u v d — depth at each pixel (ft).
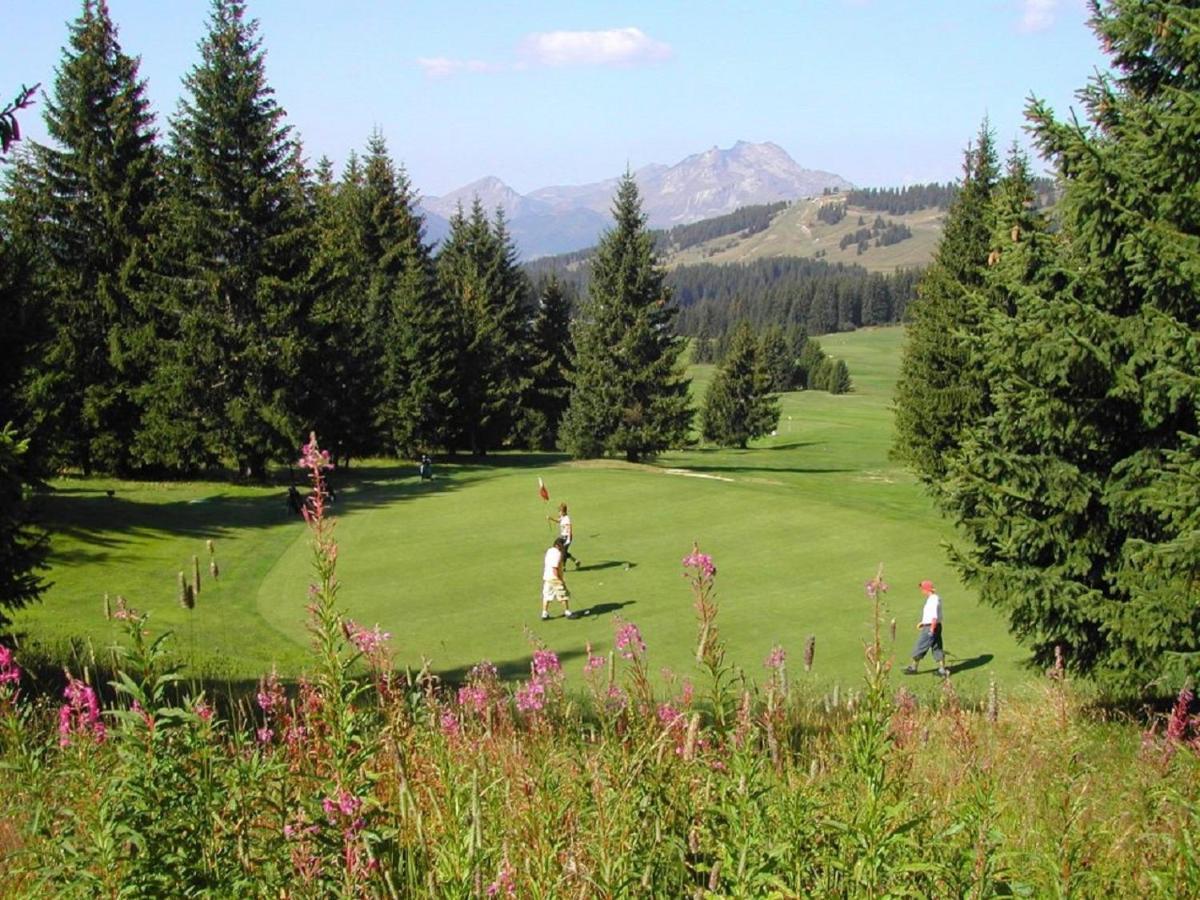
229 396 149.59
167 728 10.87
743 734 11.94
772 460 237.25
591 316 198.39
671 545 92.22
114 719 13.53
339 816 10.09
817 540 90.94
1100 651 43.14
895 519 98.43
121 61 149.48
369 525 107.45
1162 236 37.40
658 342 195.42
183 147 152.15
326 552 11.10
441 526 105.81
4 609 53.01
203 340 146.20
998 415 45.03
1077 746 16.51
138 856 9.93
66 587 75.20
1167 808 14.64
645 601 72.49
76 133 147.23
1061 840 11.93
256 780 11.07
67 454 140.56
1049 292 44.57
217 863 10.14
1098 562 44.19
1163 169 37.88
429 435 204.95
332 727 10.93
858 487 151.23
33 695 27.84
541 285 278.67
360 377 174.29
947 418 136.15
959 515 47.14
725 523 100.42
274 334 151.94
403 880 10.63
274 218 153.79
